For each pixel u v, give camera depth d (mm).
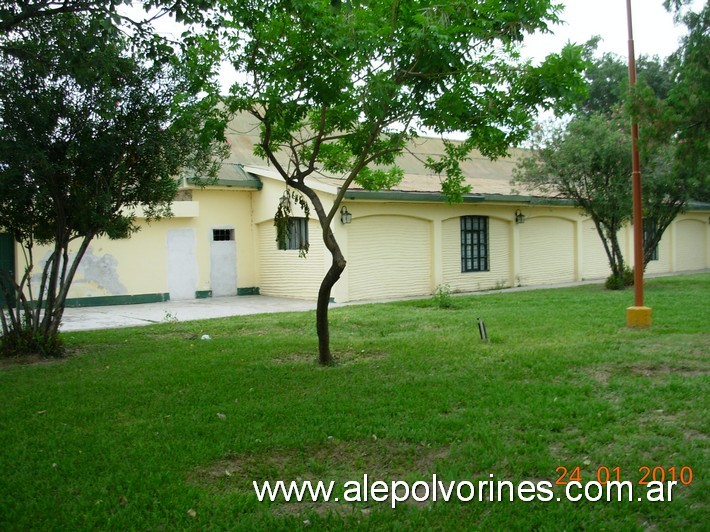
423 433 5367
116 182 9531
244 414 6086
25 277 9789
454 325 11562
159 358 9078
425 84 7570
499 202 19359
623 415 5719
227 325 12414
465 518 3914
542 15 7164
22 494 4363
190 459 4918
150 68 9164
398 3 7211
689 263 27500
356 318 12820
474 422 5629
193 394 6898
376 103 7281
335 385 7148
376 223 17469
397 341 9867
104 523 3928
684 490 4246
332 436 5391
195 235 18906
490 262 20203
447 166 9008
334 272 8086
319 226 17062
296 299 18062
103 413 6281
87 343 10797
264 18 7664
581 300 14977
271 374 7797
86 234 9797
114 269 17547
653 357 8062
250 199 19953
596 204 17500
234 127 22766
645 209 17641
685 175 16656
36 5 7469
